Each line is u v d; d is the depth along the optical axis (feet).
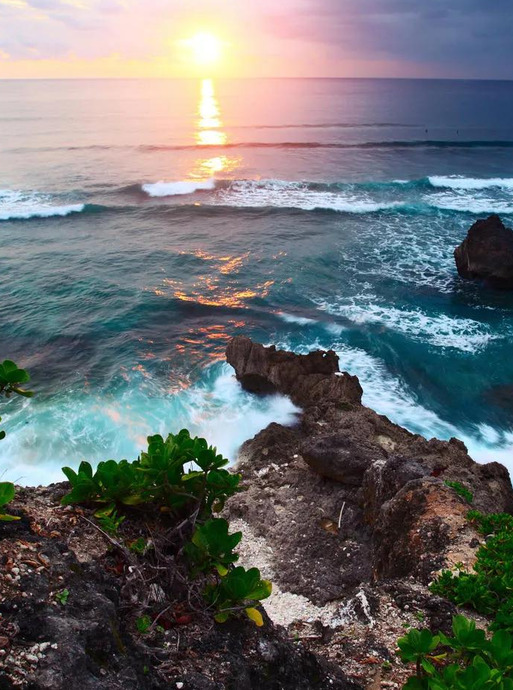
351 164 171.83
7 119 260.01
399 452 38.29
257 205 120.57
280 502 34.76
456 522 23.39
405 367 59.82
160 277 81.56
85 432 46.55
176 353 60.59
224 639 9.77
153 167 161.38
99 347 61.72
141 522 11.20
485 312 72.23
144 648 8.95
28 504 11.17
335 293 77.10
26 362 58.18
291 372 51.11
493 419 52.01
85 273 82.33
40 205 119.03
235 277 81.87
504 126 274.98
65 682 7.50
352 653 16.90
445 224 108.58
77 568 9.55
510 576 18.98
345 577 28.37
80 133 219.61
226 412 49.67
